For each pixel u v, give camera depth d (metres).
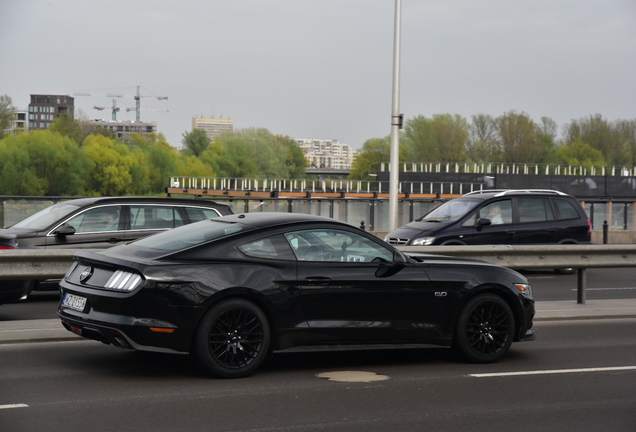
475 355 7.77
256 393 6.29
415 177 76.12
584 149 106.44
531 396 6.45
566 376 7.28
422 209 33.22
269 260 6.94
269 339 6.92
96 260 6.77
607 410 6.02
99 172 94.94
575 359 8.12
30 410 5.59
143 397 6.05
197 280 6.56
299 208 30.28
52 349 7.95
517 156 102.38
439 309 7.60
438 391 6.57
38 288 12.23
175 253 6.68
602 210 32.81
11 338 8.27
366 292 7.24
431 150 102.50
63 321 6.91
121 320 6.38
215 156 120.38
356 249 7.37
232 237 6.92
